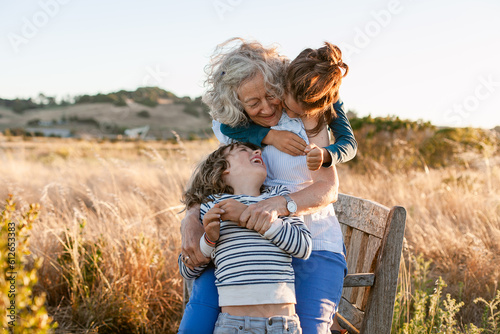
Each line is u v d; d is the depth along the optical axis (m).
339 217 2.46
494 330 2.68
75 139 24.88
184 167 7.37
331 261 2.04
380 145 8.90
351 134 2.14
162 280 3.47
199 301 1.95
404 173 7.99
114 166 7.70
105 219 3.87
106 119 82.06
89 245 3.49
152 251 3.37
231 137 2.24
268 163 2.19
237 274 1.80
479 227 4.54
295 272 1.99
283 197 1.92
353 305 2.31
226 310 1.83
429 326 2.62
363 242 2.28
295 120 2.12
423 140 8.94
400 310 2.78
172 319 3.22
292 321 1.78
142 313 3.03
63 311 3.12
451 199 5.49
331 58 1.93
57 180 6.48
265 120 2.12
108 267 3.30
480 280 3.45
